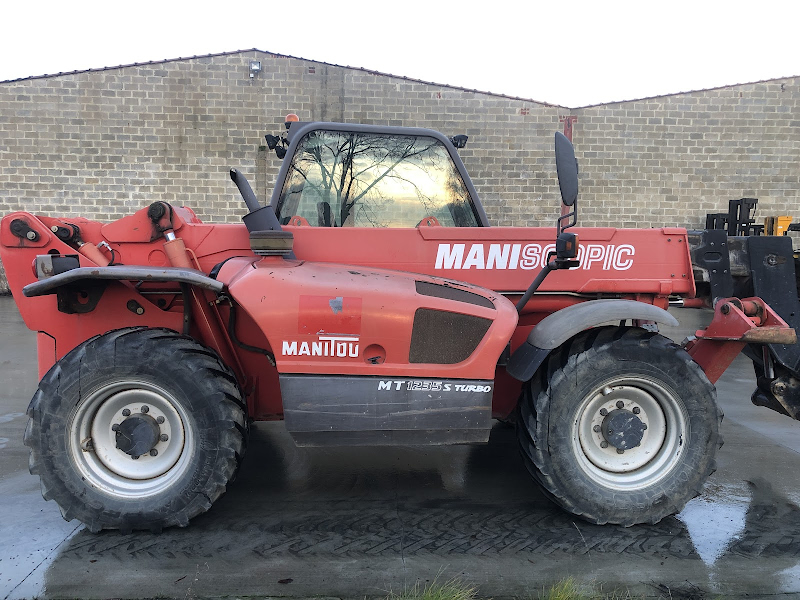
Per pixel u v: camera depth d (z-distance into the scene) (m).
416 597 2.07
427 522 2.66
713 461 2.63
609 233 2.95
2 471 3.20
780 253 3.02
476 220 3.32
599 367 2.54
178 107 10.31
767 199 11.03
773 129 10.87
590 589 2.14
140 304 2.69
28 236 2.65
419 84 10.56
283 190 3.19
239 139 10.44
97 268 2.41
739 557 2.38
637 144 10.87
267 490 3.00
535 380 2.65
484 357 2.52
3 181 10.23
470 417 2.54
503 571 2.26
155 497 2.47
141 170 10.38
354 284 2.52
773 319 2.77
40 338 2.78
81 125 10.20
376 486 3.07
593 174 10.93
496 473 3.27
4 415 4.22
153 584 2.14
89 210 10.39
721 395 5.10
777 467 3.39
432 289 2.62
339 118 10.55
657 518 2.60
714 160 10.93
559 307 3.01
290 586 2.14
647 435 2.70
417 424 2.52
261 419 3.00
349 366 2.47
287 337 2.45
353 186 3.25
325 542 2.46
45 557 2.32
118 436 2.50
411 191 3.29
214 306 2.78
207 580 2.17
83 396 2.43
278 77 10.38
